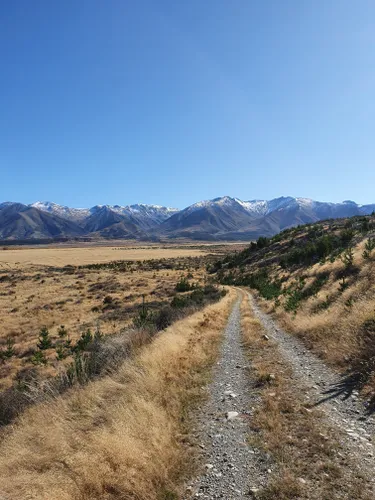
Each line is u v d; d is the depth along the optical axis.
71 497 4.39
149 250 184.12
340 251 36.31
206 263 109.94
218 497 4.42
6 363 20.34
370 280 16.16
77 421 6.57
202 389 8.85
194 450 5.72
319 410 6.77
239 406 7.54
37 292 53.62
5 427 7.00
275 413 6.82
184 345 13.02
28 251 162.25
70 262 110.38
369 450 5.13
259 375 9.44
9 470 5.21
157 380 8.65
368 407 6.57
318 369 9.62
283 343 13.73
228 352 13.02
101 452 5.25
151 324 17.17
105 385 8.22
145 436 5.88
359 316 11.56
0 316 36.66
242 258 92.00
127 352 11.19
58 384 9.15
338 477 4.56
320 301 18.66
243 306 29.00
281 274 48.72
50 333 28.03
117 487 4.59
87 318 33.03
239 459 5.31
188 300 31.39
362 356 8.94
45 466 5.20
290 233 100.00
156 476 4.88
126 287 54.41
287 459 5.12
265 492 4.40
